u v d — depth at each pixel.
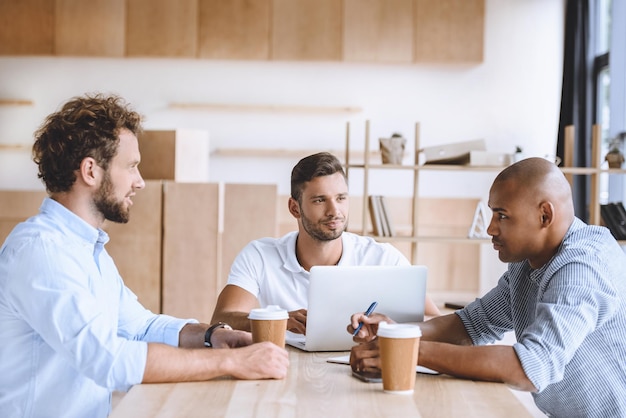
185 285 4.25
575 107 5.91
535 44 6.34
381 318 1.87
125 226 4.24
